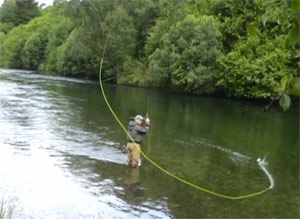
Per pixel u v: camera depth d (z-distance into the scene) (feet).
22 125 64.85
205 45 155.12
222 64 152.87
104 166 43.16
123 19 199.11
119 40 197.26
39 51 289.12
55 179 37.29
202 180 41.06
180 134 68.49
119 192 34.96
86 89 146.92
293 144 65.87
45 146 50.55
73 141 54.70
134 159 43.73
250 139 68.39
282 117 104.01
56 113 81.10
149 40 188.14
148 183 38.24
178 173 43.04
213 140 64.90
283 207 34.19
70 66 232.94
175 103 123.95
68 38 246.88
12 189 33.45
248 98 154.81
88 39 208.03
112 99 118.73
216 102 139.13
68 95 120.47
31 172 38.91
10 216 25.66
